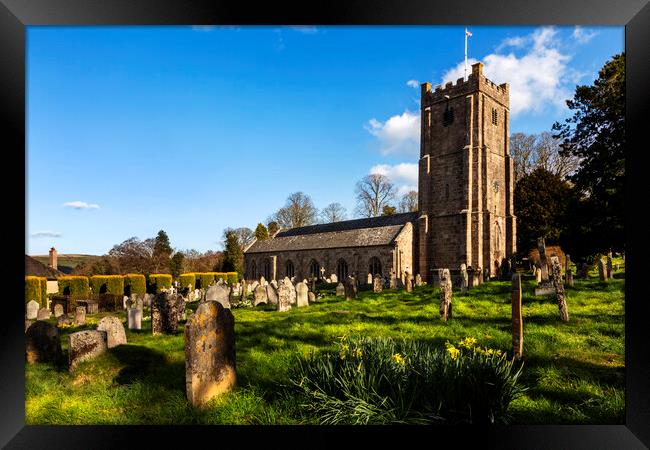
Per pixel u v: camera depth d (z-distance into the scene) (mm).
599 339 7820
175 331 11586
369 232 38531
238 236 65188
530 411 4840
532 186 39094
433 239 34750
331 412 4664
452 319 10688
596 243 22781
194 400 5133
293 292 19672
